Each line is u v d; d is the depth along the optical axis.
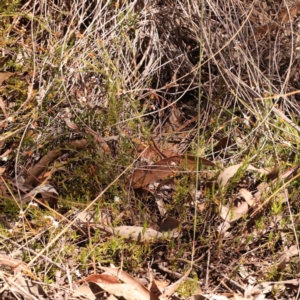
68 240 1.39
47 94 1.52
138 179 1.45
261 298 1.36
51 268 1.34
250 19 1.70
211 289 1.38
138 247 1.38
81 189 1.46
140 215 1.43
